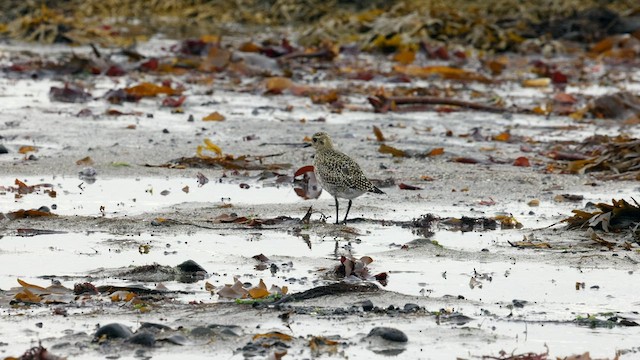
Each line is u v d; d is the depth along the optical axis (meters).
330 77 29.30
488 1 40.50
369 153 18.61
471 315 10.09
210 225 13.35
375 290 10.66
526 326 9.83
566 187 16.16
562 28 37.44
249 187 15.70
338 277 11.25
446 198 15.26
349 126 21.45
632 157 17.47
